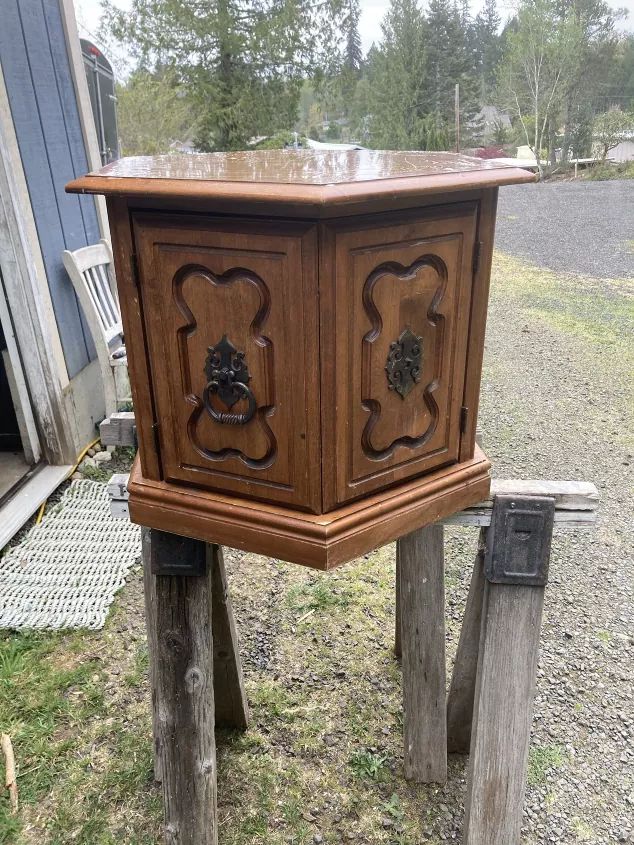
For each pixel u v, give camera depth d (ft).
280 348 3.01
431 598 4.96
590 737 6.03
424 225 3.07
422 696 5.23
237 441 3.32
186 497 3.56
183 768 4.34
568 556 8.72
